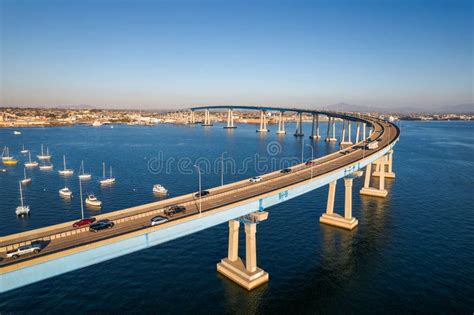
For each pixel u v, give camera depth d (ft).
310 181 248.93
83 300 177.17
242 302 174.60
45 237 150.10
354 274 205.16
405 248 242.37
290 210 330.95
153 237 153.69
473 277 202.39
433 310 170.91
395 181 469.57
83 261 133.39
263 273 194.59
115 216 180.65
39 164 587.27
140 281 195.72
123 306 171.32
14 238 148.46
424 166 585.63
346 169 295.69
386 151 417.08
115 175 498.69
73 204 354.13
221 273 204.33
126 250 145.18
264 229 277.64
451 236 265.54
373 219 305.94
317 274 204.44
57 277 200.54
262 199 203.51
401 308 172.24
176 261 220.84
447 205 351.67
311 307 171.73
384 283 195.31
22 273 119.55
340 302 176.55
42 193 399.85
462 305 175.11
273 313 166.40
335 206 347.15
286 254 230.89
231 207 183.73
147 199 373.20
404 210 333.42
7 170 537.65
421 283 195.83
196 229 169.58
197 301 175.42
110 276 201.77
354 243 250.57
